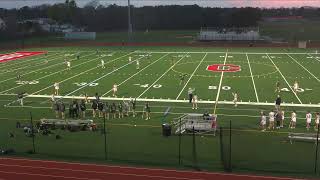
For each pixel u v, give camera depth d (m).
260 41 69.12
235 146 20.05
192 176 16.84
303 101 27.89
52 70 41.91
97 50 59.28
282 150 19.50
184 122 22.41
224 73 38.81
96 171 17.48
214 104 27.53
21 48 64.00
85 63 46.31
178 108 26.78
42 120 23.45
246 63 45.00
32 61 48.75
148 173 17.19
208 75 37.88
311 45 62.97
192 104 27.64
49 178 16.78
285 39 72.62
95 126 22.92
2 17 93.50
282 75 37.38
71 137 21.89
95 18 103.62
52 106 27.38
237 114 25.28
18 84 35.06
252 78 36.22
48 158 19.08
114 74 39.00
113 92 31.39
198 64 44.59
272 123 22.44
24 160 18.83
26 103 28.81
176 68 42.00
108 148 20.19
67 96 30.48
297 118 24.22
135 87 33.06
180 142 20.31
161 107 27.08
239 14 96.69
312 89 31.36
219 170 17.41
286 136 21.30
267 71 39.59
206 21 99.38
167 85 33.66
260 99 28.56
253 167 17.64
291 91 30.80
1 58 51.75
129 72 39.91
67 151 19.92
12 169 17.78
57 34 88.50
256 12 100.75
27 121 24.73
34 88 33.38
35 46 67.00
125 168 17.73
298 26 98.31
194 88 32.34
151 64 44.94
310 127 22.52
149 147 20.20
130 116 25.28
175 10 101.06
